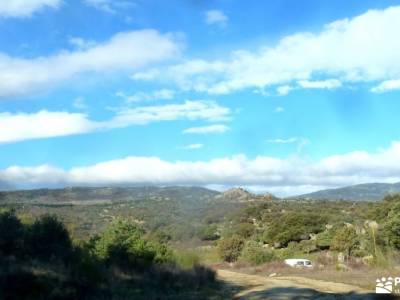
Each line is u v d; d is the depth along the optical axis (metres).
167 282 27.20
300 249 65.19
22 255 20.55
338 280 35.09
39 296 17.56
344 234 57.12
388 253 49.31
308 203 114.06
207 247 64.69
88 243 29.31
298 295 25.83
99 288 21.44
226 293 26.83
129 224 31.56
